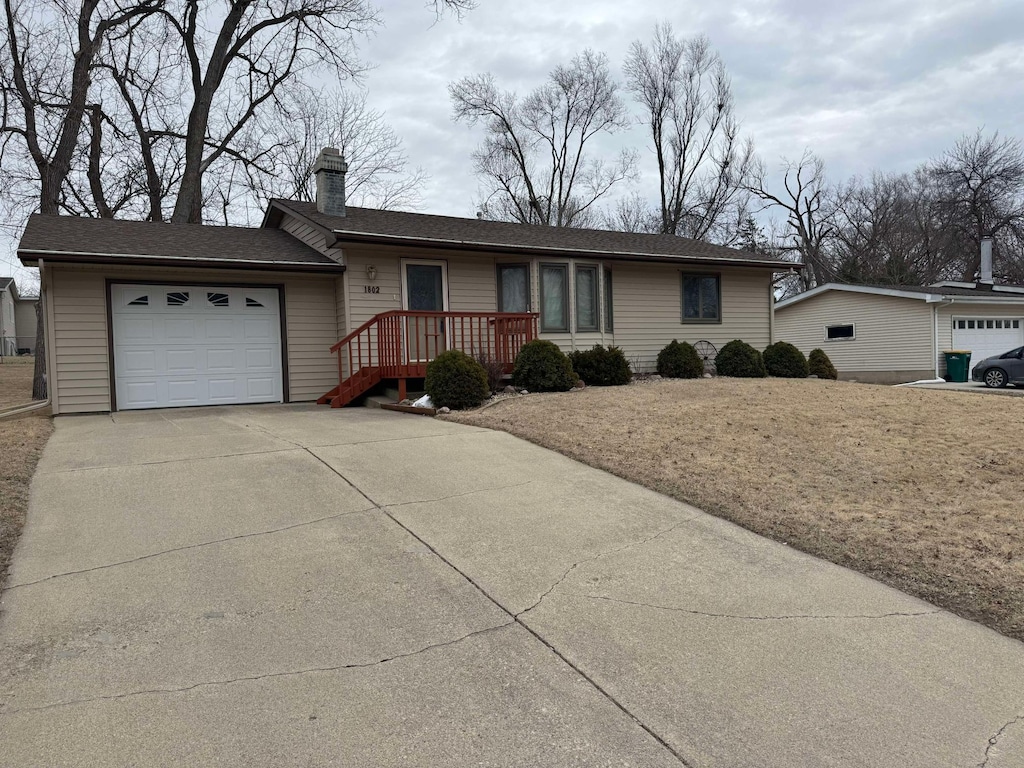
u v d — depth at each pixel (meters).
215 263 10.49
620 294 14.28
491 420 8.60
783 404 9.40
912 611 3.61
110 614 3.36
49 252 9.41
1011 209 33.25
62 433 7.90
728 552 4.40
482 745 2.41
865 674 2.97
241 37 20.03
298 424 8.58
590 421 8.21
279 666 2.92
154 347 10.76
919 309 19.91
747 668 3.00
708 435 7.45
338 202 12.95
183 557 4.08
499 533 4.62
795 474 6.08
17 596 3.53
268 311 11.69
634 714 2.63
